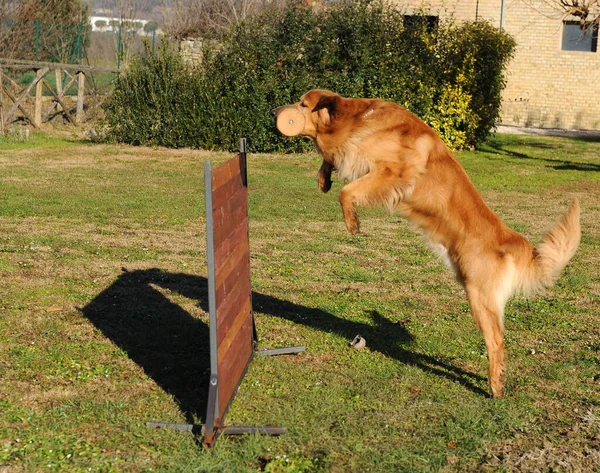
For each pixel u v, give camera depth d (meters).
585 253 8.80
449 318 6.39
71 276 7.14
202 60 17.19
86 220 9.69
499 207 11.48
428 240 4.97
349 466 3.75
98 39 31.59
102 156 15.78
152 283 7.07
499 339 4.71
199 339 5.64
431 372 5.17
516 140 20.02
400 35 16.59
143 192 11.80
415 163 4.78
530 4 22.64
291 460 3.78
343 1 17.45
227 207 4.30
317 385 4.82
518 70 23.34
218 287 3.97
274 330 5.96
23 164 14.35
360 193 4.77
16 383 4.63
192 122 16.97
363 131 4.84
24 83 23.77
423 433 4.14
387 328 6.08
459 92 16.66
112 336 5.59
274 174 14.03
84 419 4.15
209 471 3.60
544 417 4.46
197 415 4.29
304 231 9.57
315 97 5.05
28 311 6.04
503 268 4.68
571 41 22.80
